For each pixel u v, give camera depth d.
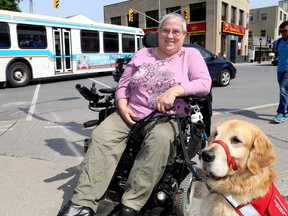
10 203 3.44
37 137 5.77
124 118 3.06
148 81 3.15
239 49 40.34
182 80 3.13
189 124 3.04
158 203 2.79
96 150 2.81
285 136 5.46
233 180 2.42
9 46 12.77
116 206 2.77
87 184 2.68
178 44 3.24
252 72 20.03
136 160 2.78
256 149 2.34
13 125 6.64
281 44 6.29
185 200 2.85
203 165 2.38
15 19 12.91
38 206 3.38
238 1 38.47
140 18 42.34
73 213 2.58
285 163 4.29
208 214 2.58
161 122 2.93
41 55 13.97
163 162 2.68
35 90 12.09
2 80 12.62
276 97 9.52
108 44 17.52
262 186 2.41
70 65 15.50
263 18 59.56
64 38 15.08
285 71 6.20
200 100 3.08
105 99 3.53
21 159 4.66
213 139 2.52
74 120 7.04
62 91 11.65
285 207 2.45
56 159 4.67
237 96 9.86
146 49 3.47
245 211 2.39
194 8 35.97
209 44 34.84
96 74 18.73
